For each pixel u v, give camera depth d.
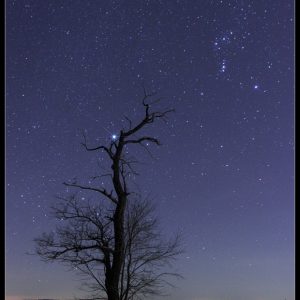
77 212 21.22
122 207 20.97
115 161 21.02
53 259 21.14
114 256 20.73
